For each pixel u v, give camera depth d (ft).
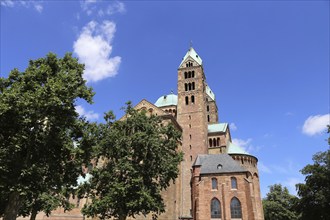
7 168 87.10
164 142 143.64
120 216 124.36
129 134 144.77
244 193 200.23
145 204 119.24
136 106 244.83
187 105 294.25
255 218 189.98
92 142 115.03
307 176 227.20
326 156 224.94
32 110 91.15
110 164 134.51
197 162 231.50
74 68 114.21
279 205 317.42
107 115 144.56
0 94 91.66
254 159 271.69
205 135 279.08
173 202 200.23
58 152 103.04
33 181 92.84
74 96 103.76
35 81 98.68
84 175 114.62
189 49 339.16
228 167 217.77
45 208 127.95
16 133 92.17
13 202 94.84
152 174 132.46
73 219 199.31
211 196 206.69
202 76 314.96
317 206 214.69
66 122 102.42
